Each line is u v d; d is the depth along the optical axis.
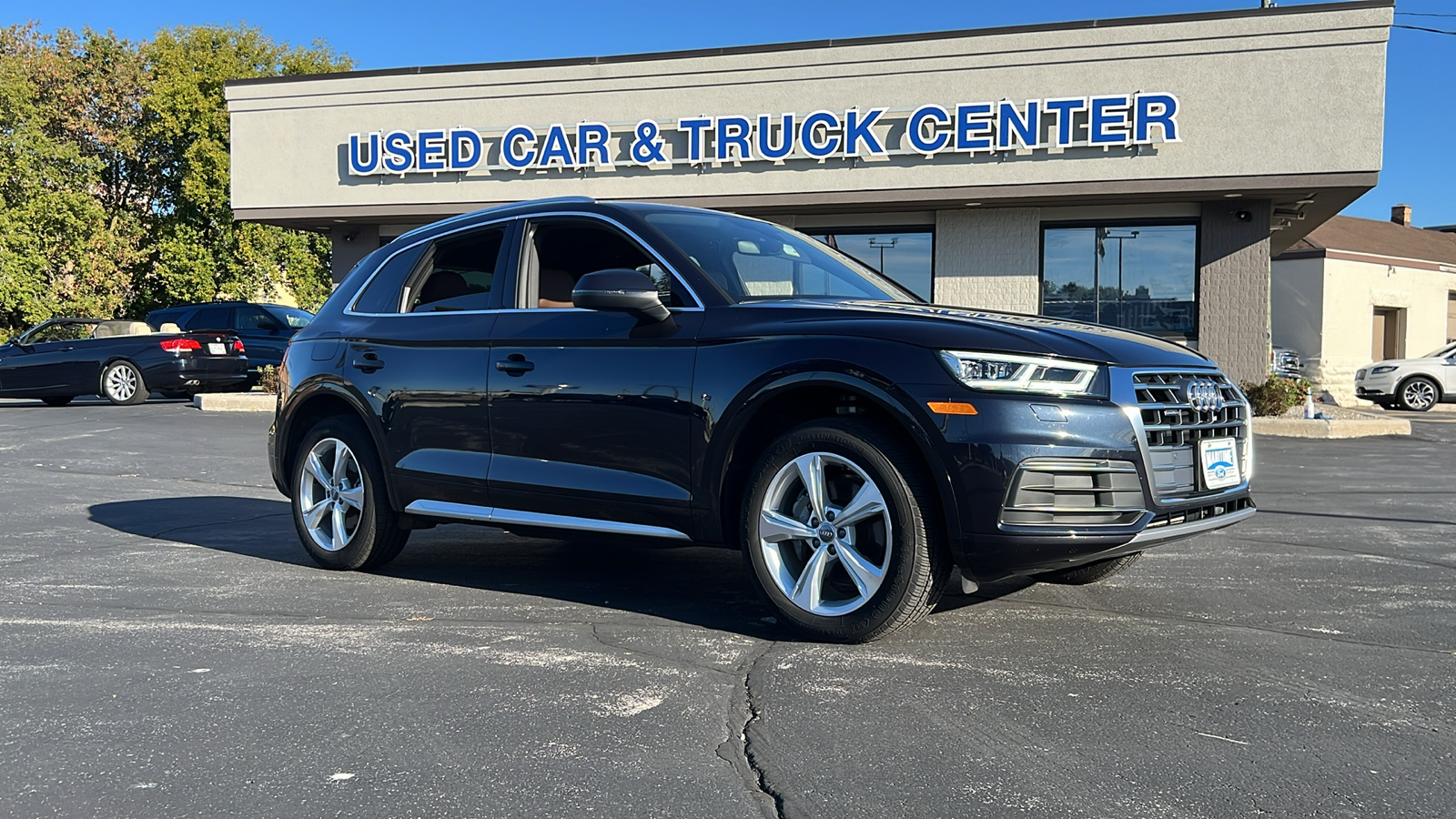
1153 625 4.19
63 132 33.00
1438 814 2.49
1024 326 3.91
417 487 5.04
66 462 10.15
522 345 4.70
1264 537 6.25
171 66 33.41
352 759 2.86
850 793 2.62
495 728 3.08
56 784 2.72
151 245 33.81
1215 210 14.85
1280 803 2.55
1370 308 28.53
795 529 3.97
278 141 18.05
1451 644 3.93
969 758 2.83
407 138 17.27
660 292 4.47
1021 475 3.56
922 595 3.76
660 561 5.68
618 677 3.55
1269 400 14.20
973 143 14.88
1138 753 2.87
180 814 2.53
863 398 3.80
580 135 16.48
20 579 5.20
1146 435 3.73
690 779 2.71
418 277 5.37
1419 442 12.50
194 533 6.56
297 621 4.35
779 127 15.72
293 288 35.34
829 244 5.39
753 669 3.63
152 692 3.43
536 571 5.38
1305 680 3.49
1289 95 13.87
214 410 16.19
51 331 17.98
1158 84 14.31
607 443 4.41
